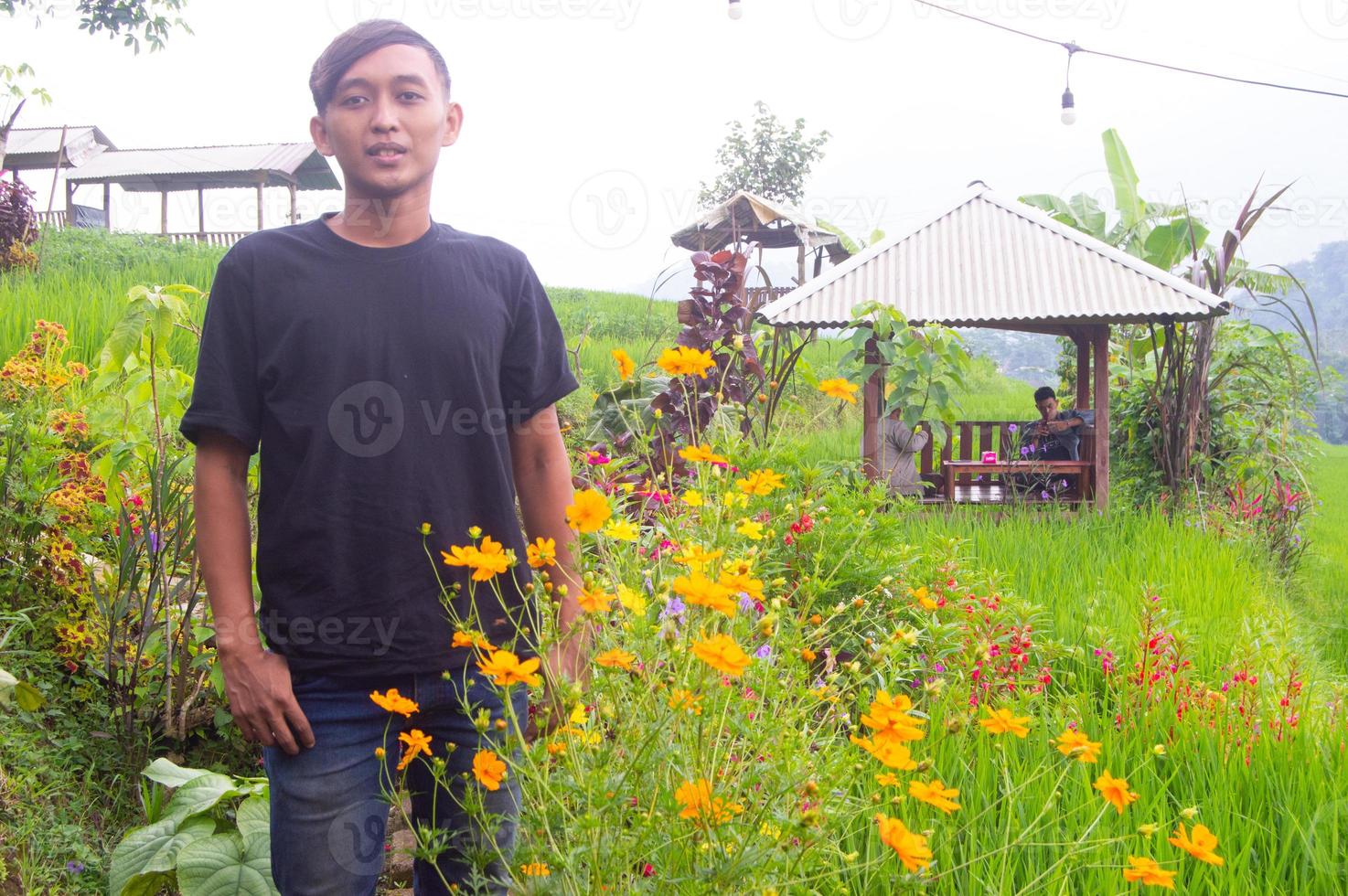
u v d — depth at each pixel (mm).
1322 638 6629
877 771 2586
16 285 11852
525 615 2061
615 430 5512
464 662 1979
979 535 6418
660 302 26281
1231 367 9945
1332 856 2674
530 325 2111
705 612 1757
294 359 1871
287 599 1901
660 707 1813
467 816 2004
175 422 3930
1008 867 2480
